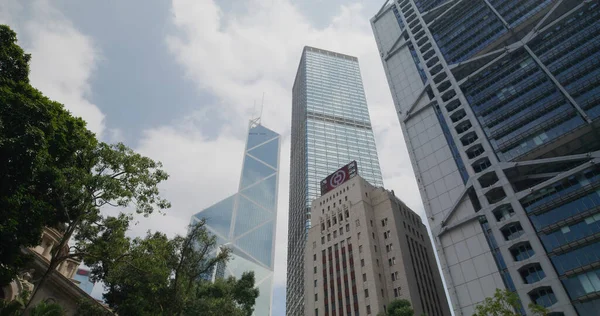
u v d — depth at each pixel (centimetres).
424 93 8519
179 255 3397
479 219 6094
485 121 6988
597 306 4484
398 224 8569
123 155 3027
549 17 7231
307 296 8644
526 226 5484
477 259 5788
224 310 3778
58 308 2672
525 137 6288
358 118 18325
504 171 6172
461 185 6644
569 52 6625
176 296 3206
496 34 7969
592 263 4728
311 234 9700
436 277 8475
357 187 9488
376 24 11319
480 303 5406
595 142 5725
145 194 3028
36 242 2645
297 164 16888
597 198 5131
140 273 3061
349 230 8838
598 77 5922
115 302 4338
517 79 7081
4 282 2558
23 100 2442
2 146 2188
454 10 9206
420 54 9106
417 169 7506
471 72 8062
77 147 2925
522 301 4991
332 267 8581
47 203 2692
